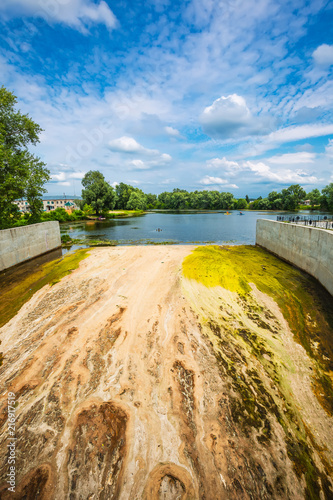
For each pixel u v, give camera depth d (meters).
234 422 5.91
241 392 6.78
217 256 19.17
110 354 8.02
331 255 12.38
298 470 5.04
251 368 7.71
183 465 4.93
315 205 93.19
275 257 19.70
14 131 20.11
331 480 4.95
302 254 15.93
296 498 4.60
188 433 5.57
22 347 8.46
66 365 7.56
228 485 4.66
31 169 20.69
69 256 20.02
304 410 6.41
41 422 5.74
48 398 6.38
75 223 53.59
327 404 6.65
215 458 5.09
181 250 21.23
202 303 11.47
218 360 7.93
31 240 20.28
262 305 11.62
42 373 7.25
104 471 4.79
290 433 5.77
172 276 14.51
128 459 5.00
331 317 10.58
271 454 5.27
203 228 42.81
